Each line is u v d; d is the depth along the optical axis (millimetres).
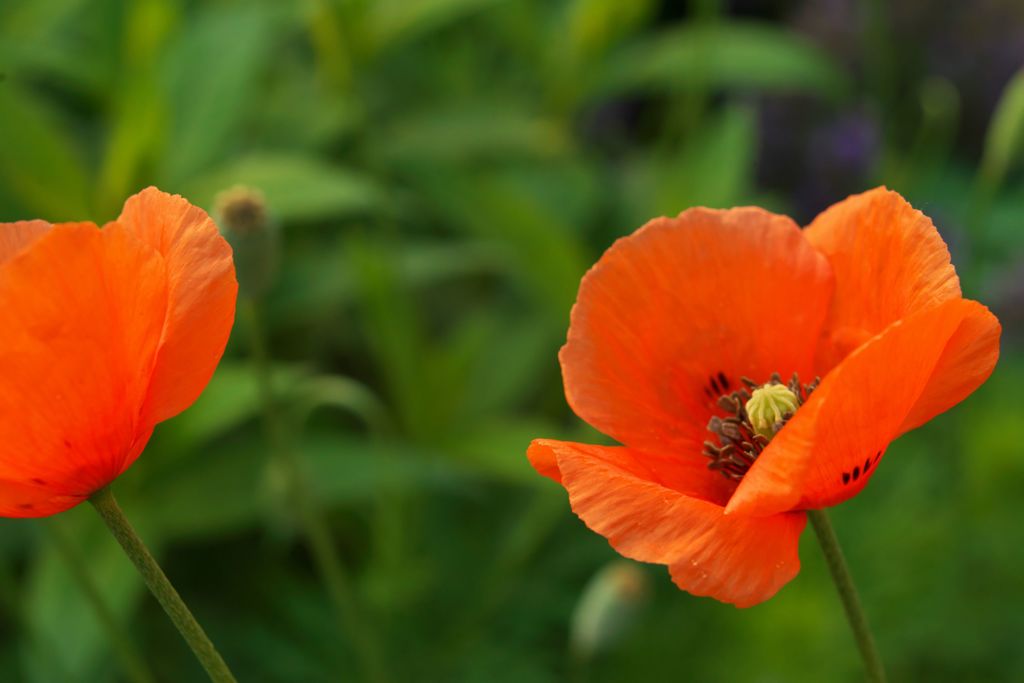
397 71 1048
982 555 844
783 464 469
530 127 972
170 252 477
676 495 479
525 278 847
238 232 606
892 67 1316
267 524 806
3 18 928
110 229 462
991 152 783
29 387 463
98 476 477
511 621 823
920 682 823
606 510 474
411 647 797
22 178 771
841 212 510
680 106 1054
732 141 869
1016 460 865
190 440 739
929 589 832
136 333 469
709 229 508
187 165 838
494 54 1122
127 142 794
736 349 511
